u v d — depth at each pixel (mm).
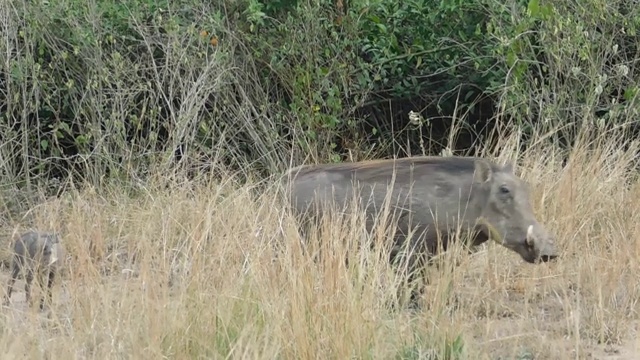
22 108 32938
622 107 31094
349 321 17312
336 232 19438
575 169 27125
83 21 32875
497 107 32031
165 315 17609
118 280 21297
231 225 22547
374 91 34406
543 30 31078
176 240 23922
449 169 21750
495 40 33000
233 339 17219
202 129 32250
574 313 19484
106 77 31547
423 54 34188
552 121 31000
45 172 32531
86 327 17828
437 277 20594
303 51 32875
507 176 21422
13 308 19094
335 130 33406
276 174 30719
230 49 33250
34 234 22344
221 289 18922
